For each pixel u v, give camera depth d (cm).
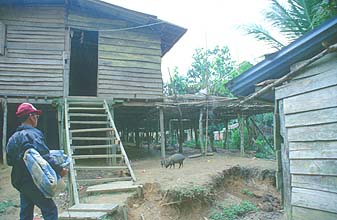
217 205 816
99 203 644
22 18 1130
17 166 323
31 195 322
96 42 1551
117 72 1202
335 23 337
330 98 377
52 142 1499
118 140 883
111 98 1149
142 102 1203
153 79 1256
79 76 1955
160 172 970
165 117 1691
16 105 1162
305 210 409
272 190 970
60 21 1157
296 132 427
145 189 784
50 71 1122
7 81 1081
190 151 1766
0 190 844
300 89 420
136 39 1258
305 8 999
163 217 709
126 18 1225
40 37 1136
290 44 409
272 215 788
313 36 370
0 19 1108
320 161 389
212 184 847
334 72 372
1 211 696
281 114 457
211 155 1436
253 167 1069
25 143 316
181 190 748
